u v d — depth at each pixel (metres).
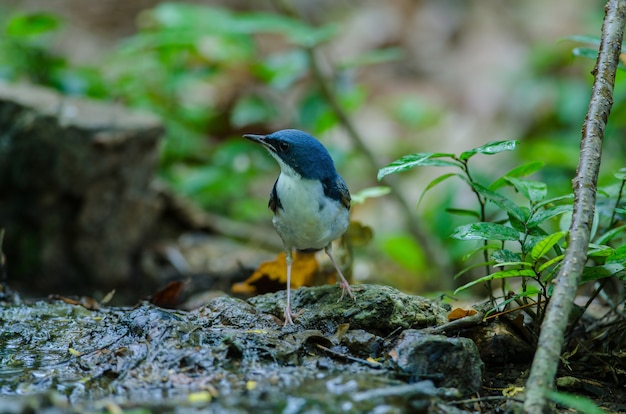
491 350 7.18
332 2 27.17
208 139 19.92
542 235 6.84
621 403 6.62
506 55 24.00
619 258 6.39
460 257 13.77
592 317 8.31
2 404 5.25
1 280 9.17
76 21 24.62
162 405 5.61
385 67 25.03
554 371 5.35
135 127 12.23
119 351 6.66
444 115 22.88
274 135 7.40
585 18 19.84
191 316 7.58
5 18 20.53
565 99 18.41
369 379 6.05
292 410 5.46
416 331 6.69
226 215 17.30
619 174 7.21
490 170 18.17
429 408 5.61
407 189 19.97
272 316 7.58
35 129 11.45
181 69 16.47
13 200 11.74
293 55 14.91
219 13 15.39
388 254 15.65
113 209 12.38
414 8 26.36
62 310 8.34
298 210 7.38
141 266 12.90
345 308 7.37
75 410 5.38
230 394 5.79
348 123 15.30
